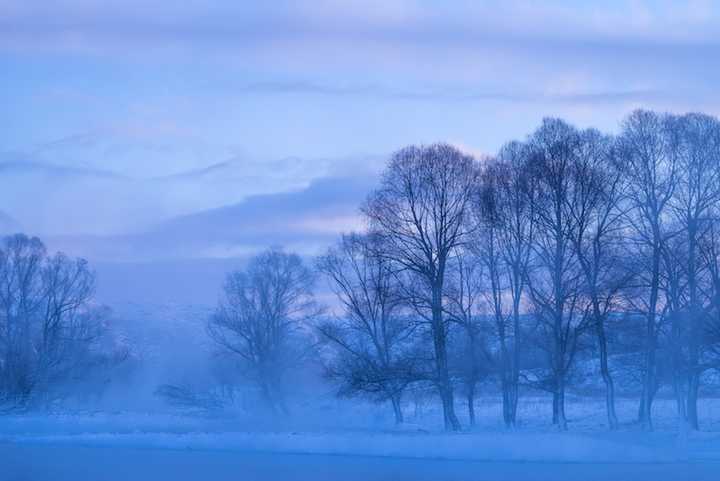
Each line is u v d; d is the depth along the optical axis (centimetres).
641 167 5406
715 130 5319
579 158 5550
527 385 5875
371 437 4938
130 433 5659
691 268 5334
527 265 5734
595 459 4247
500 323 5981
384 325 6134
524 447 4484
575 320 5825
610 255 5506
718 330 5284
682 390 5531
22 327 7956
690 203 5347
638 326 5650
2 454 4647
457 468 4034
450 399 5709
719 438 4856
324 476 3847
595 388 7306
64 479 3784
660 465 4069
